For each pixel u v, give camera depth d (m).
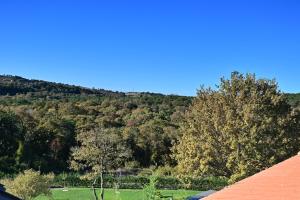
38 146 85.50
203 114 37.62
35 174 45.97
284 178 11.52
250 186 11.66
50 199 49.91
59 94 145.12
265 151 34.62
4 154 82.38
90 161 51.12
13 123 84.25
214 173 36.56
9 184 45.69
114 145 52.38
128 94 146.12
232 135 35.38
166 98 125.81
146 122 93.75
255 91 36.56
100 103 112.25
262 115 35.41
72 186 70.19
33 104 110.62
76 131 87.38
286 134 35.41
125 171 77.69
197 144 37.16
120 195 59.81
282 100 36.62
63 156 85.81
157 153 85.75
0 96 129.25
